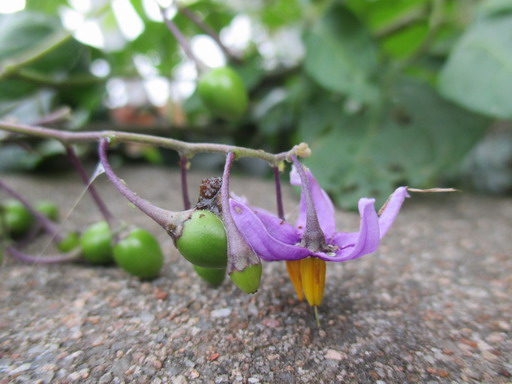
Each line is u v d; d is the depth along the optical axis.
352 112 0.09
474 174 0.11
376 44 0.09
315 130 0.09
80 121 0.10
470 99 0.07
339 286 0.05
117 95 0.13
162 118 0.13
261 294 0.05
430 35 0.09
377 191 0.08
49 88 0.10
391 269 0.05
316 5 0.10
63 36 0.08
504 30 0.07
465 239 0.07
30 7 0.11
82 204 0.09
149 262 0.05
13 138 0.07
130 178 0.11
